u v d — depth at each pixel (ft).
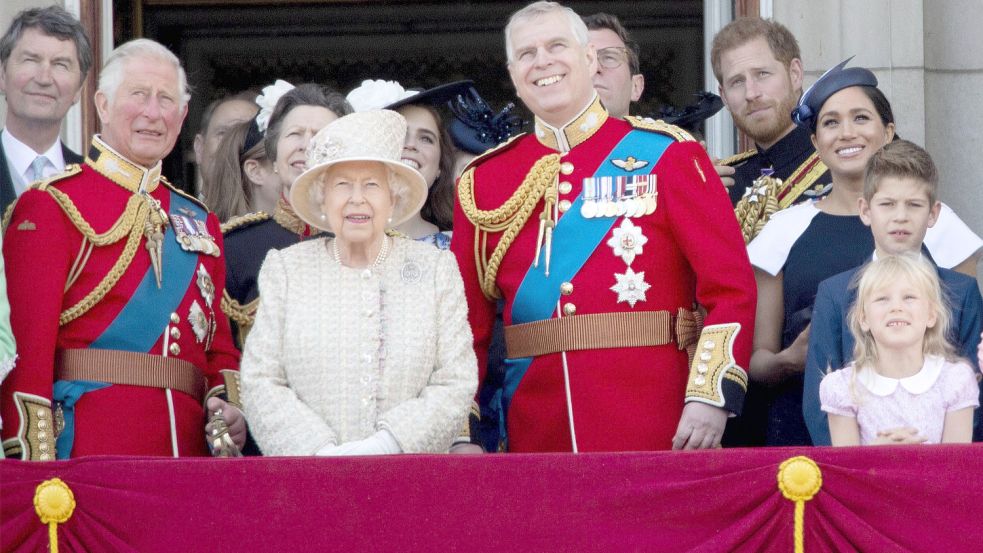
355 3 108.27
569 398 61.16
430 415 55.83
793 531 51.39
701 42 105.19
